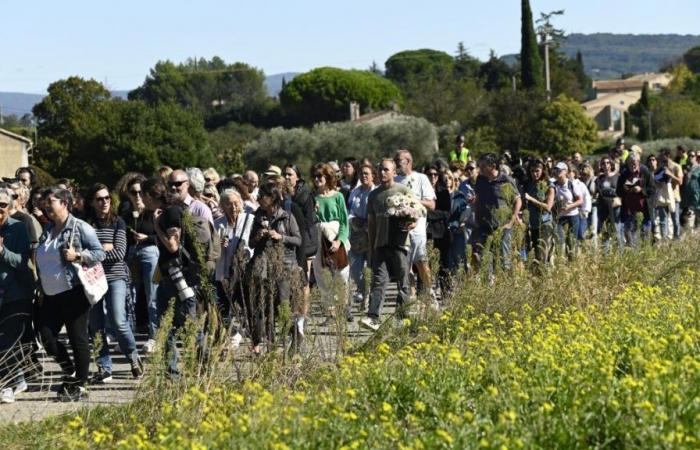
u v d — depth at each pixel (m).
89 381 10.62
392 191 13.09
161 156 70.31
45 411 9.72
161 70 148.75
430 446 6.93
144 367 9.05
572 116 70.81
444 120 83.19
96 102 74.62
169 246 10.46
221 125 125.88
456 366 8.63
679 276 13.78
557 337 9.58
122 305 11.09
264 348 9.97
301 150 65.12
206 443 7.09
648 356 8.78
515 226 13.39
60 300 10.28
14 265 10.34
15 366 10.12
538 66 97.38
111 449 7.73
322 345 10.24
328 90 115.44
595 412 7.38
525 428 7.03
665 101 115.56
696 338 9.52
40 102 75.06
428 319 11.20
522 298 11.90
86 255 10.24
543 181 16.23
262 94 146.25
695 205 25.31
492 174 14.62
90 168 72.06
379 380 8.44
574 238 14.34
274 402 7.80
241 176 15.06
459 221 15.70
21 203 12.73
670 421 6.93
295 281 10.31
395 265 12.98
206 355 9.61
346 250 13.53
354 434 7.37
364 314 13.72
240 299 11.07
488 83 131.88
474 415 7.34
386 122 67.00
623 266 13.73
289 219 11.14
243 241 11.95
